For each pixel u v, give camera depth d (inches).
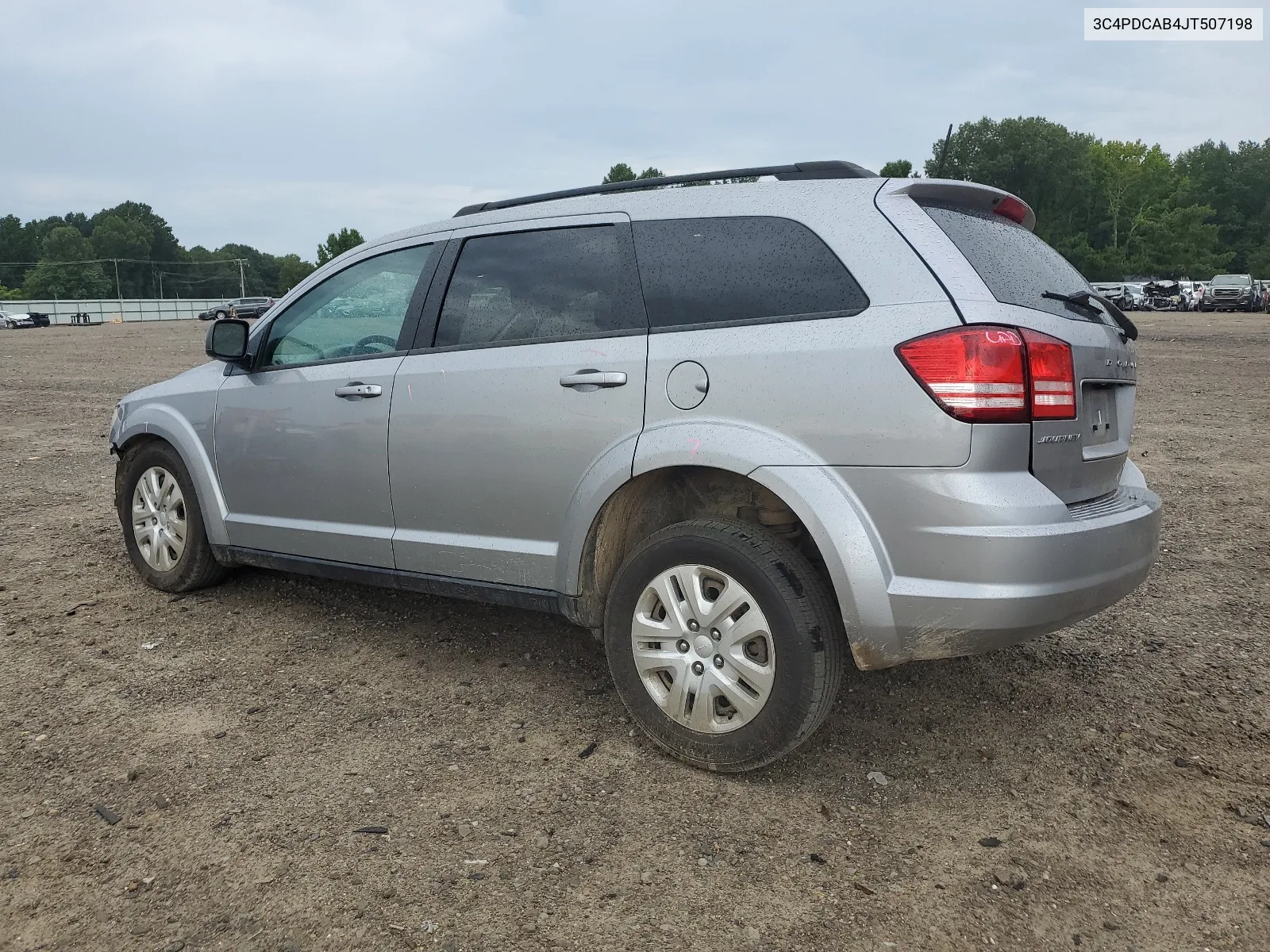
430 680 148.8
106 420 450.0
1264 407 453.4
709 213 125.6
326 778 118.6
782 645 111.3
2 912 93.0
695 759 119.8
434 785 117.2
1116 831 107.3
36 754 124.3
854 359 107.7
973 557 101.6
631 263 129.0
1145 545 116.9
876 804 113.0
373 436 149.3
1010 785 117.3
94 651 160.2
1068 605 104.8
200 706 139.3
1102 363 120.4
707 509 133.0
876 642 107.5
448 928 91.0
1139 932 90.7
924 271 108.6
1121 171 3563.0
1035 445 105.3
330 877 98.5
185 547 183.9
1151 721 133.7
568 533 128.4
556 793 115.2
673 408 119.3
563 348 130.9
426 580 145.9
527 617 176.6
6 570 205.3
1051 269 128.6
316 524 159.9
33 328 2165.4
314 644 163.6
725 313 119.6
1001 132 3410.4
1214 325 1250.0
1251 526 233.5
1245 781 117.7
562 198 141.9
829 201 118.1
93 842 104.8
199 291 6560.0
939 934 90.3
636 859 101.9
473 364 138.9
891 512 105.7
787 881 98.3
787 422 111.4
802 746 127.0
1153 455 330.6
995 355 102.7
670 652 121.3
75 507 266.4
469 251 147.0
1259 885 97.5
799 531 126.0
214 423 175.0
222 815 110.1
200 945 88.6
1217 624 169.8
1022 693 142.7
